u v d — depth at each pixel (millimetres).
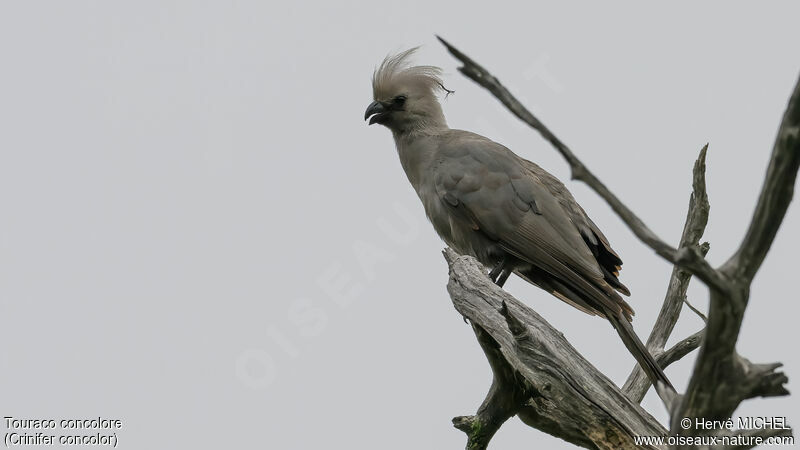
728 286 6777
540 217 15758
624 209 6828
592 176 6855
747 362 7531
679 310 14750
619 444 10078
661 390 8516
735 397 7570
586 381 10188
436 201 16859
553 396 10273
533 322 10930
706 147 13883
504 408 12531
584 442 11438
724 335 7121
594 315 15562
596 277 14961
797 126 6109
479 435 12992
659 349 14656
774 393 7562
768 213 6520
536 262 15602
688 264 6664
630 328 13820
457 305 12188
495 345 11844
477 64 6844
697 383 7625
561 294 16062
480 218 16062
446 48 6797
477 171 16344
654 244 6758
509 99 6844
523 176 16219
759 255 6695
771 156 6363
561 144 6836
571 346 10602
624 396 10203
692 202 14523
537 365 10250
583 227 16172
